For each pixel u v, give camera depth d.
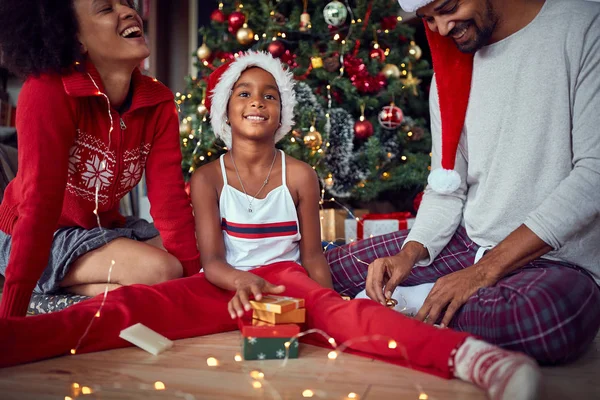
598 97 1.17
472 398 0.89
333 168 3.05
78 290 1.63
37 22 1.36
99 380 0.98
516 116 1.27
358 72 3.02
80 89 1.40
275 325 1.13
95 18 1.40
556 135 1.22
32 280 1.30
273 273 1.45
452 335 0.99
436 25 1.30
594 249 1.21
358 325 1.13
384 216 2.88
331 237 2.83
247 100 1.56
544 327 1.02
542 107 1.23
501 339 1.07
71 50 1.40
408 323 1.06
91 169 1.53
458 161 1.45
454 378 0.99
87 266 1.56
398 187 3.31
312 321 1.25
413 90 3.28
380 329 1.09
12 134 3.04
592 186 1.12
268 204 1.54
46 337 1.10
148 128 1.61
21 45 1.37
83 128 1.47
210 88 1.75
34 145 1.33
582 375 1.02
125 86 1.53
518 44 1.27
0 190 2.44
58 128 1.37
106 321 1.19
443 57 1.38
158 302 1.28
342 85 2.99
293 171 1.59
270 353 1.12
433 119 1.50
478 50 1.35
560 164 1.22
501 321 1.06
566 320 1.03
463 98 1.37
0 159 2.52
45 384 0.96
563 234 1.12
